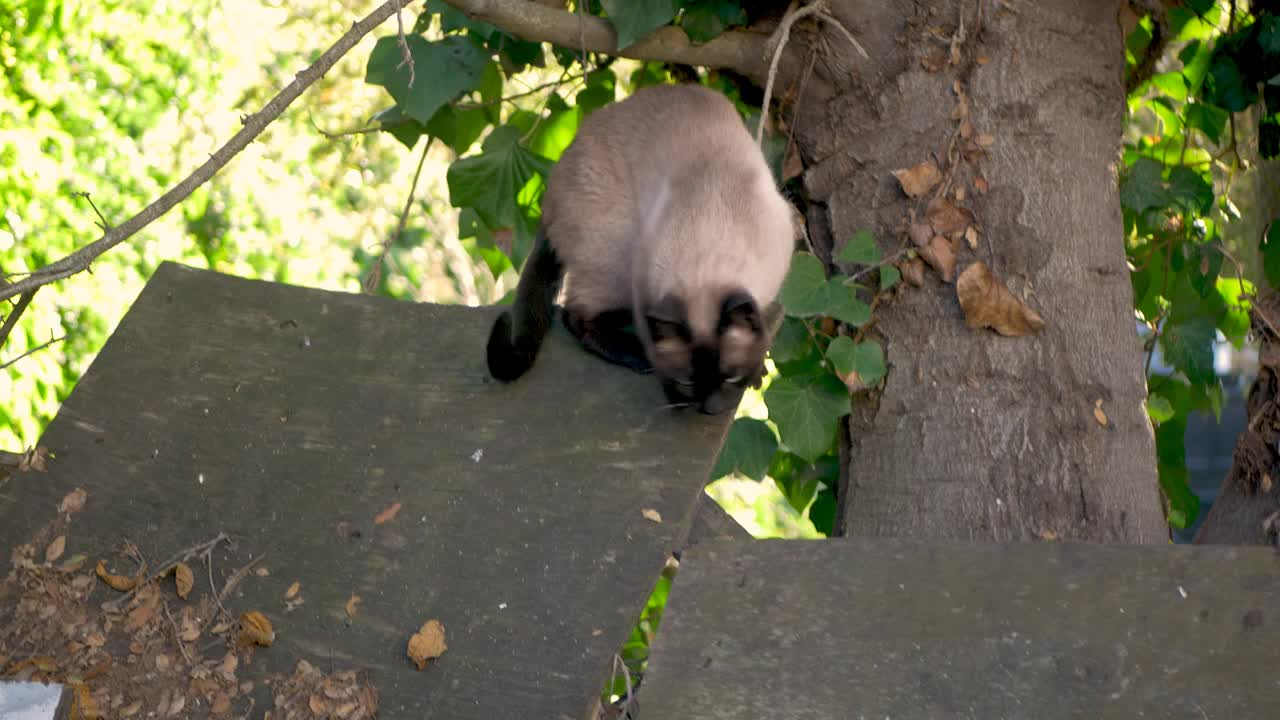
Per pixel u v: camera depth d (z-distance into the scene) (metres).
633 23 3.69
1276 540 3.44
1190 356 4.72
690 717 2.51
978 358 3.47
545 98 4.94
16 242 7.34
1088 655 2.42
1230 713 2.29
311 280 9.30
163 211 3.03
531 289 3.54
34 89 7.70
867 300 3.63
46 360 7.22
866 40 3.65
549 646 2.81
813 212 3.85
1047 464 3.40
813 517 4.46
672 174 3.54
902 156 3.62
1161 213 4.66
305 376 3.46
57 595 3.12
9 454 3.43
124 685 2.94
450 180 4.41
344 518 3.15
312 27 10.22
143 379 3.53
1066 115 3.56
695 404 3.10
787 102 3.87
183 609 3.06
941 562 2.63
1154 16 4.23
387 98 10.11
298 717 2.84
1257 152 4.48
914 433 3.50
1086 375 3.45
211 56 8.93
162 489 3.29
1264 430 3.62
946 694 2.44
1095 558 2.56
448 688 2.81
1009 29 3.56
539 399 3.25
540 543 2.98
